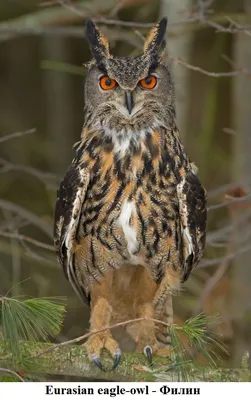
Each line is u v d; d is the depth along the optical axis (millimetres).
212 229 15938
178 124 15039
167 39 13859
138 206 9891
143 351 9617
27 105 20109
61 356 8906
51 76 19344
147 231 9953
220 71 17906
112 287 10383
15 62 20266
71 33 14539
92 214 9969
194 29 13820
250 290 13656
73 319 14969
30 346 8719
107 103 10188
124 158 9961
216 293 13430
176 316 13422
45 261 13422
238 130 14758
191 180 10242
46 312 8109
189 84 16938
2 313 8078
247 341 13406
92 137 10258
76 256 10297
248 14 13664
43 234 16859
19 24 14500
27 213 13875
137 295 10367
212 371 8773
